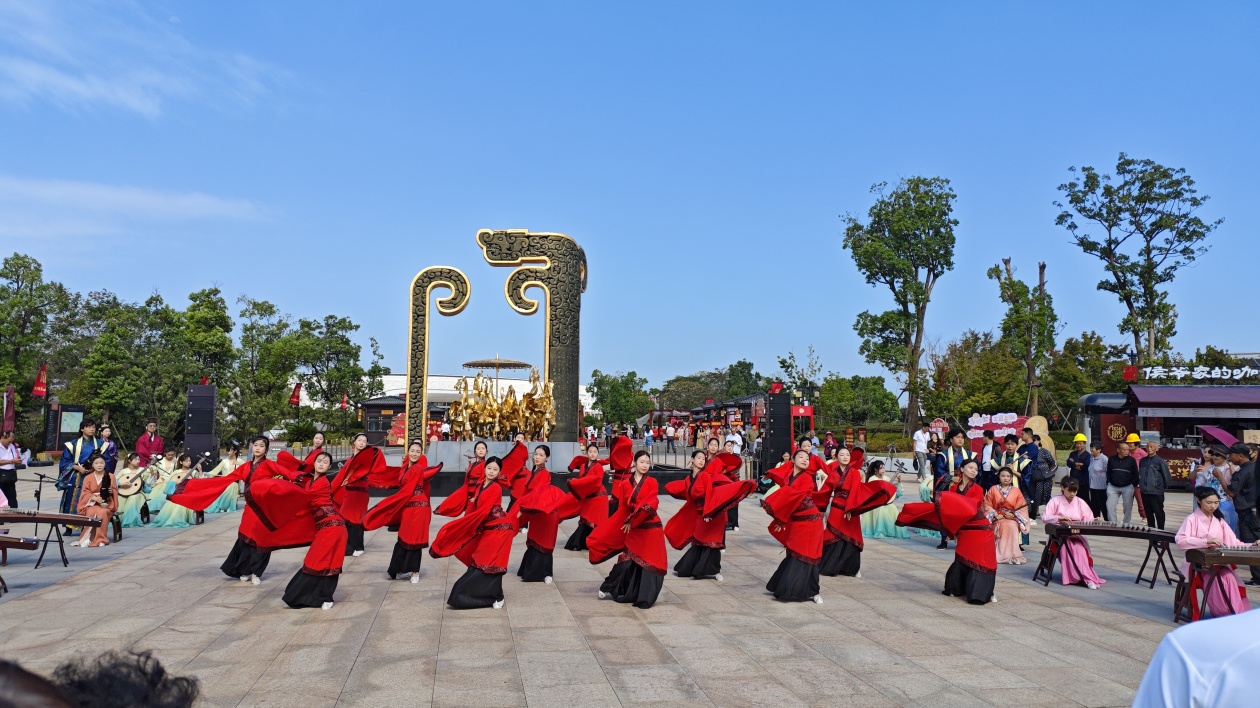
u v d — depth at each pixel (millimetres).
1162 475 15695
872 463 12508
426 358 24094
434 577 11273
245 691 6293
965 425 44000
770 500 9883
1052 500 11602
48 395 43406
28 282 41781
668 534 11500
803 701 6285
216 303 44531
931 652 7691
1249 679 1648
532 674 6840
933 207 49969
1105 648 7887
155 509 17141
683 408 81500
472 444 23500
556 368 24391
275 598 9695
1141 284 47125
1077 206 47688
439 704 6074
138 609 9047
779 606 9648
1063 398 45219
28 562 12125
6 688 1179
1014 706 6215
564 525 17672
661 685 6617
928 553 14219
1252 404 26438
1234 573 8656
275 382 46656
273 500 9141
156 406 38938
